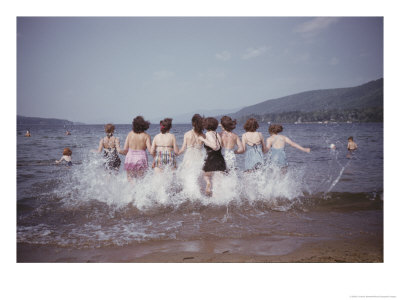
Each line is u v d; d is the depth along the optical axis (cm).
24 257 297
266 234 352
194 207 458
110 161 584
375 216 417
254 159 550
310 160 992
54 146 1531
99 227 376
